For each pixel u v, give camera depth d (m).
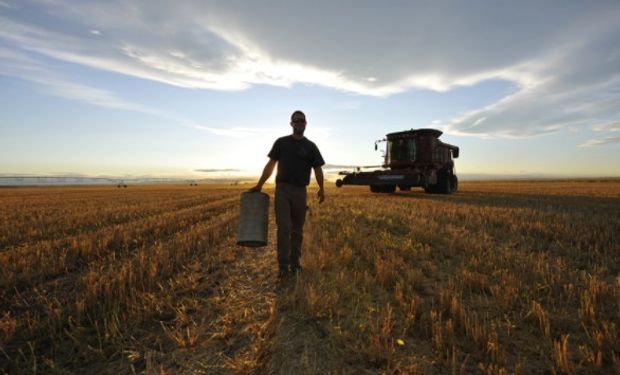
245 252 6.65
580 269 5.10
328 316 3.48
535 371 2.62
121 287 4.16
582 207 12.64
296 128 4.88
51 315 3.56
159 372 2.66
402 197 19.56
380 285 4.42
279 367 2.70
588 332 3.04
